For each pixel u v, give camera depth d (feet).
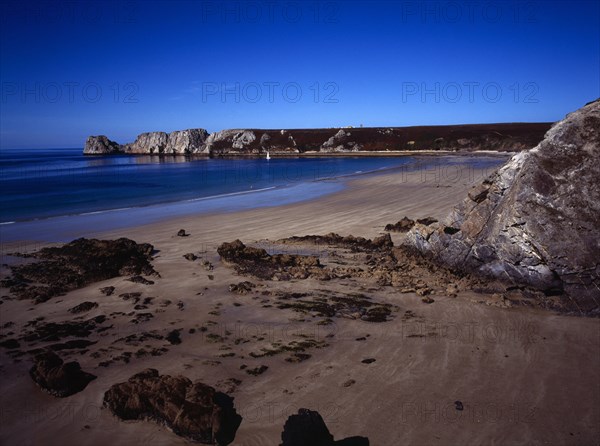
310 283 30.73
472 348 20.62
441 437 14.35
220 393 16.61
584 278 25.26
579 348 20.70
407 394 16.74
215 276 32.68
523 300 26.50
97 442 14.11
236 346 20.81
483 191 31.81
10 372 18.63
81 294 29.53
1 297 29.27
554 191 26.25
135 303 27.14
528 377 18.08
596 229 25.03
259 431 14.51
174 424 14.38
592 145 25.88
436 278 31.17
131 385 15.99
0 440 14.25
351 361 19.26
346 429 14.66
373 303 26.66
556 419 15.42
